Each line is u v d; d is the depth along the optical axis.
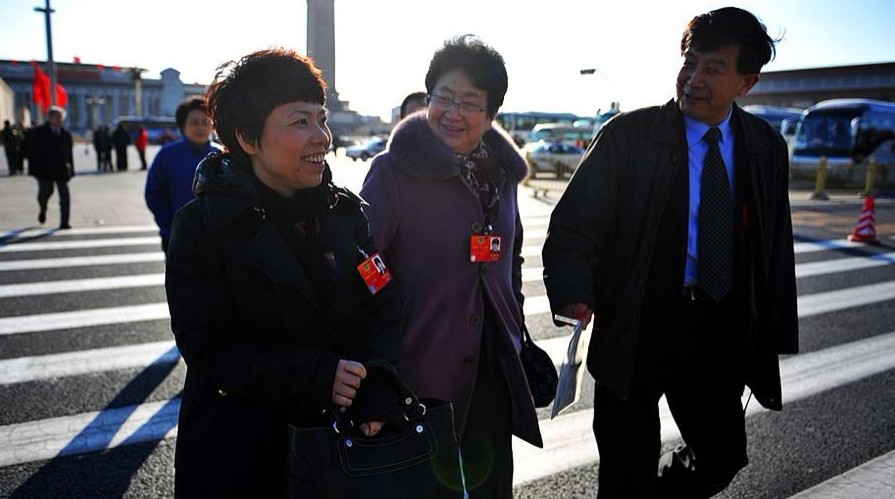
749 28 2.14
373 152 35.69
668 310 2.28
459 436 2.19
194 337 1.54
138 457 3.31
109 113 87.94
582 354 2.24
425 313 2.15
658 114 2.33
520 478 3.22
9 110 48.31
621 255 2.32
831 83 56.59
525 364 2.46
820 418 3.91
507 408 2.29
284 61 1.56
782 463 3.36
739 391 2.38
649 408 2.36
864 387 4.41
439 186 2.18
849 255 9.43
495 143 2.39
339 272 1.69
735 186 2.31
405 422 1.62
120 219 11.40
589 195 2.31
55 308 5.93
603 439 2.42
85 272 7.38
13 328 5.33
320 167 1.62
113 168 25.66
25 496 2.93
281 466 1.61
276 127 1.55
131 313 5.81
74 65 85.25
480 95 2.14
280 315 1.58
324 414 1.64
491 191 2.29
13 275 7.19
